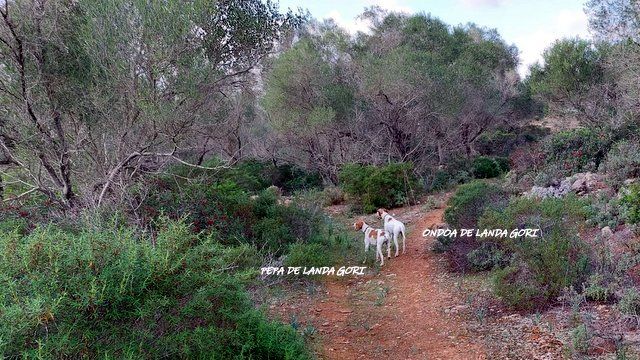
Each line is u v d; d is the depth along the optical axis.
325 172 20.72
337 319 6.22
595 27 12.96
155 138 7.23
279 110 18.44
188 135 8.37
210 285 3.57
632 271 5.80
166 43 6.40
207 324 3.66
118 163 7.27
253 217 9.26
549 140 14.73
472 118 23.47
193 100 7.22
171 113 6.78
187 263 3.49
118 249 3.22
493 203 8.91
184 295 3.46
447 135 21.88
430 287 7.22
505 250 7.25
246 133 20.41
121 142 7.16
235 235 8.31
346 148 20.14
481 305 6.13
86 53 6.84
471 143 25.72
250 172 18.56
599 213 8.14
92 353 2.99
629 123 12.95
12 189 7.93
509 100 27.58
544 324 5.17
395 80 17.84
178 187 8.30
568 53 17.67
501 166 21.42
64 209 6.79
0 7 6.32
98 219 4.49
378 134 20.25
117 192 6.82
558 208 7.44
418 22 25.70
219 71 7.50
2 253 3.02
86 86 7.11
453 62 24.23
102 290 2.90
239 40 7.68
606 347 4.41
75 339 2.90
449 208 9.30
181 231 3.72
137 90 6.63
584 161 12.91
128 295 3.12
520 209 7.37
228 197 9.28
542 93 19.08
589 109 16.91
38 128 6.82
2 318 2.64
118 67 6.46
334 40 21.83
